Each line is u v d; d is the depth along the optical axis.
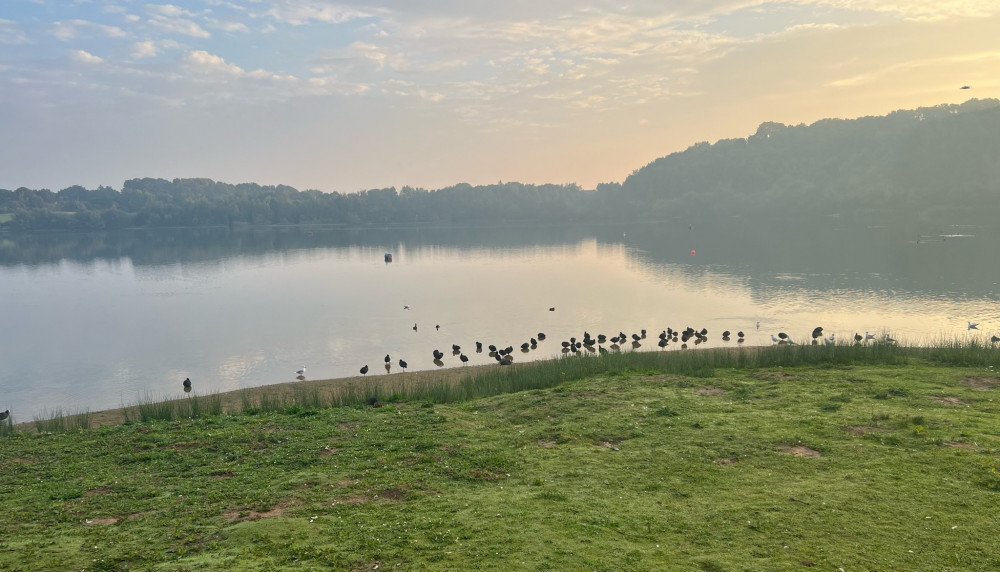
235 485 13.04
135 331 51.47
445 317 53.56
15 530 11.24
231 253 122.81
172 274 90.94
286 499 12.12
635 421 16.17
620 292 64.00
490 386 22.30
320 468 13.77
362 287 73.50
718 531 10.27
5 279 90.00
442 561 9.48
